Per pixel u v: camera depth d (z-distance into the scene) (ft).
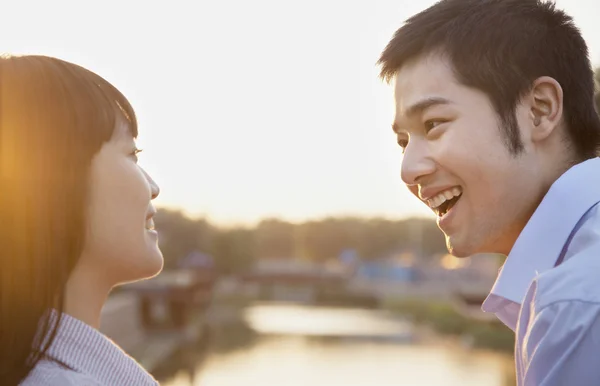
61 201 3.90
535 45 4.69
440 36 4.72
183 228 151.94
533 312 3.88
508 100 4.60
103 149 4.11
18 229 3.83
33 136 3.89
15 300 3.80
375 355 68.90
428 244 277.23
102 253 4.11
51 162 3.90
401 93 4.85
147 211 4.28
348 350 73.46
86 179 4.00
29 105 3.92
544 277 3.91
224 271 208.44
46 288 3.84
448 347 78.95
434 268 212.84
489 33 4.65
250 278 192.34
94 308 4.17
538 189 4.67
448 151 4.62
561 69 4.74
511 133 4.60
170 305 80.28
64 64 4.15
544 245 4.37
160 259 4.35
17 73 4.00
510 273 4.49
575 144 4.79
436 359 66.23
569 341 3.64
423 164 4.70
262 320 116.57
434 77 4.69
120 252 4.13
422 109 4.71
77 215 3.95
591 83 4.98
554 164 4.73
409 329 103.81
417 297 175.22
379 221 297.12
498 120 4.60
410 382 50.37
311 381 50.21
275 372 54.85
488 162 4.58
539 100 4.66
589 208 4.26
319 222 297.53
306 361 62.85
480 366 60.80
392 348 76.69
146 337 75.31
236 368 57.11
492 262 200.75
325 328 103.71
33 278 3.82
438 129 4.66
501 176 4.60
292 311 146.10
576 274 3.78
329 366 59.26
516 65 4.63
